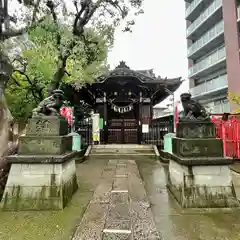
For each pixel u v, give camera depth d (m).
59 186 3.30
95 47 7.78
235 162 7.32
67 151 3.98
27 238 2.35
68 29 6.85
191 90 20.83
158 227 2.59
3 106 4.26
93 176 5.55
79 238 2.28
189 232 2.45
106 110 13.60
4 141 4.16
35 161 3.29
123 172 5.99
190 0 22.38
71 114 8.98
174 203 3.45
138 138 12.91
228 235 2.38
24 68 8.86
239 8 14.30
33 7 6.02
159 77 13.72
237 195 3.76
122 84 12.89
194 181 3.29
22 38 6.88
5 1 5.16
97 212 3.01
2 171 3.97
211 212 3.05
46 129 3.61
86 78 9.88
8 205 3.19
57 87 7.46
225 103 16.48
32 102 9.72
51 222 2.77
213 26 18.27
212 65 17.33
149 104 13.88
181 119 3.87
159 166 7.02
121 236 2.32
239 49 14.05
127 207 3.21
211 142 3.48
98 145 10.82
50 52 7.24
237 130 7.66
